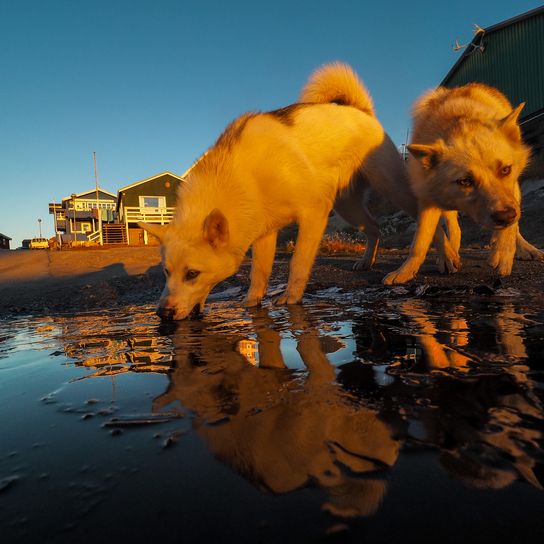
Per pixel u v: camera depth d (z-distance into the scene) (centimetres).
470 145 101
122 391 40
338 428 29
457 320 68
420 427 28
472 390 35
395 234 495
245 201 98
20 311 129
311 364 47
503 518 19
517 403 32
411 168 121
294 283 104
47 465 26
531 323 63
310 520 19
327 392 37
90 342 69
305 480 23
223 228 91
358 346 54
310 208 106
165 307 87
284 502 21
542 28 476
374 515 19
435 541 17
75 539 19
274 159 100
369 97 142
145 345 63
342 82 137
